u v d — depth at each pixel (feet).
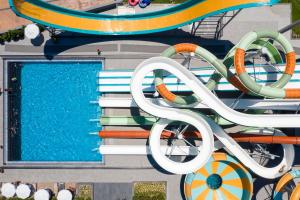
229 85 66.44
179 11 65.98
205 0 61.31
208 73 66.80
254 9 72.38
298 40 72.13
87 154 74.84
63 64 73.92
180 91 69.46
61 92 74.49
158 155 62.54
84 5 72.54
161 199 73.56
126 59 72.95
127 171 73.67
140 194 73.67
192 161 61.21
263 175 65.46
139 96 57.67
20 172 73.82
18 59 72.64
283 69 64.54
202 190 70.13
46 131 75.10
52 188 73.77
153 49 72.84
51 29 71.05
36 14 63.41
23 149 75.31
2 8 71.82
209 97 56.44
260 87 52.21
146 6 73.05
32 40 72.54
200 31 72.18
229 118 56.59
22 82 74.49
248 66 66.18
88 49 72.79
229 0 57.93
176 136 66.90
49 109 74.84
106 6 72.90
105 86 70.64
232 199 69.82
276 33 53.98
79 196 73.87
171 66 56.13
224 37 72.28
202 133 59.21
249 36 52.70
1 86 72.43
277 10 72.33
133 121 69.97
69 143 75.10
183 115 58.85
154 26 68.39
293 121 56.03
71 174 73.82
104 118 70.33
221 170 69.51
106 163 73.51
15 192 71.77
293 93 52.60
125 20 69.10
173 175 73.46
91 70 73.82
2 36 71.41
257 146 71.41
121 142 73.72
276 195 66.08
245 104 66.64
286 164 66.95
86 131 74.64
